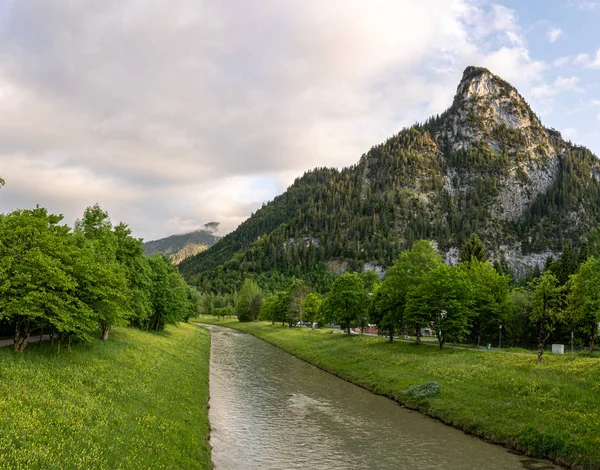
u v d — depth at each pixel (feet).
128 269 175.11
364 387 145.28
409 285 213.66
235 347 264.31
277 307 421.18
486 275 212.84
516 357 143.23
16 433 52.60
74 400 72.74
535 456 81.46
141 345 153.28
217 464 74.18
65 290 102.58
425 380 132.77
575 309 136.56
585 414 86.99
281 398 126.82
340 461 77.92
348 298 267.80
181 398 104.88
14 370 76.28
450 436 93.45
